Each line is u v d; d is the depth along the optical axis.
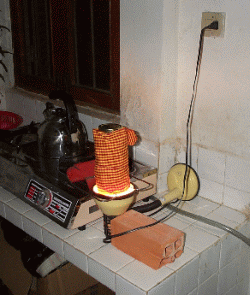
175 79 1.44
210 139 1.42
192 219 1.39
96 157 1.15
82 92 1.78
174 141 1.53
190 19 1.35
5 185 1.54
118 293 1.13
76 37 1.73
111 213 1.20
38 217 1.39
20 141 1.69
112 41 1.57
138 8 1.39
